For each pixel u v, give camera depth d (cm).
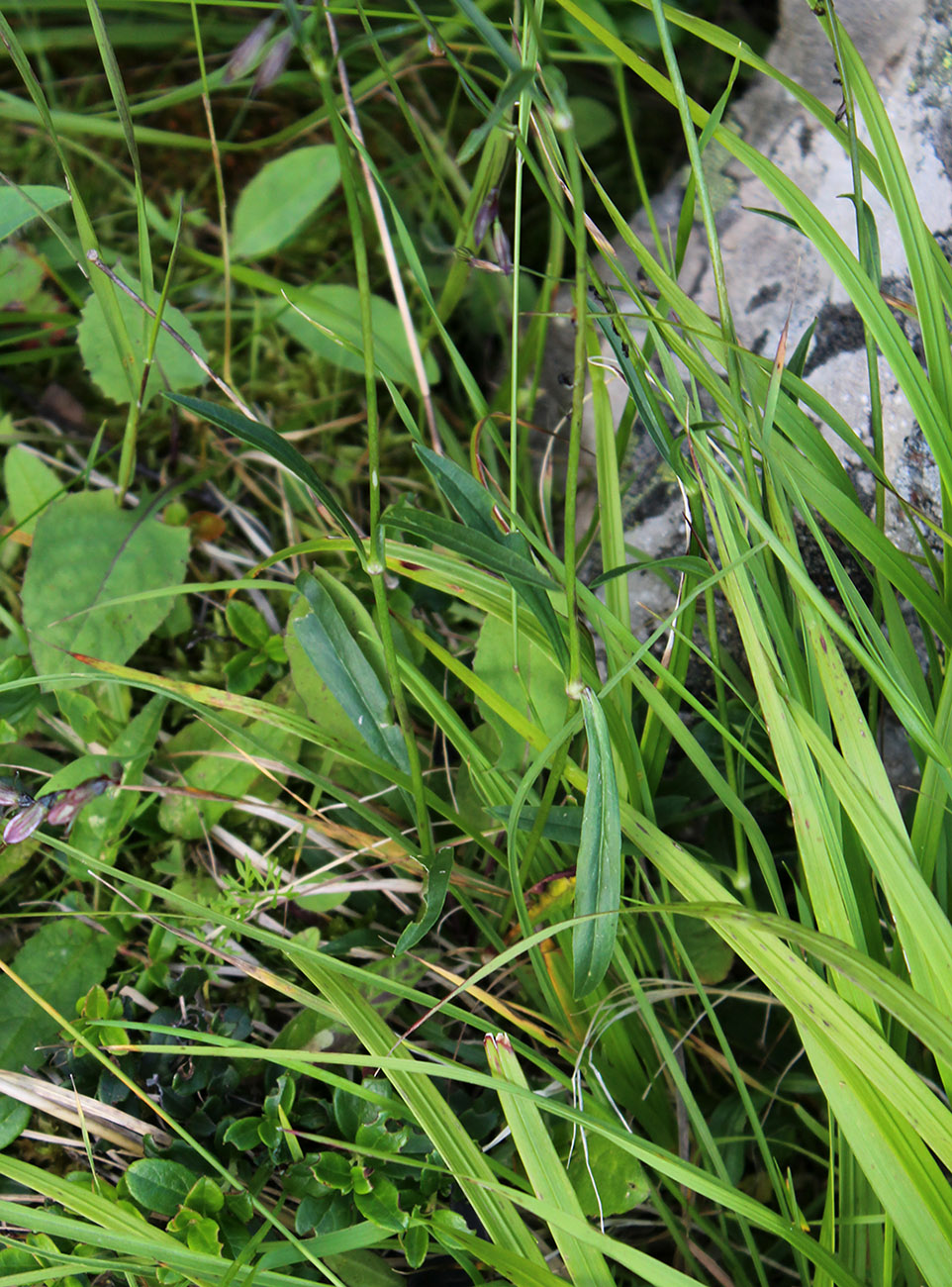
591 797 38
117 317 47
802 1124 47
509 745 46
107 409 58
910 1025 34
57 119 56
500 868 47
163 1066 45
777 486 40
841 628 37
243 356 60
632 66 40
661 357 43
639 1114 44
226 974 48
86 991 46
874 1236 40
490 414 44
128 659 50
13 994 45
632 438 54
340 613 43
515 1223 40
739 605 40
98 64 65
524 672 46
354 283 61
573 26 61
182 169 63
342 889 46
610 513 45
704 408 51
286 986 42
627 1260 38
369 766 43
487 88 64
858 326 49
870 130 40
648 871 48
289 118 65
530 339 55
